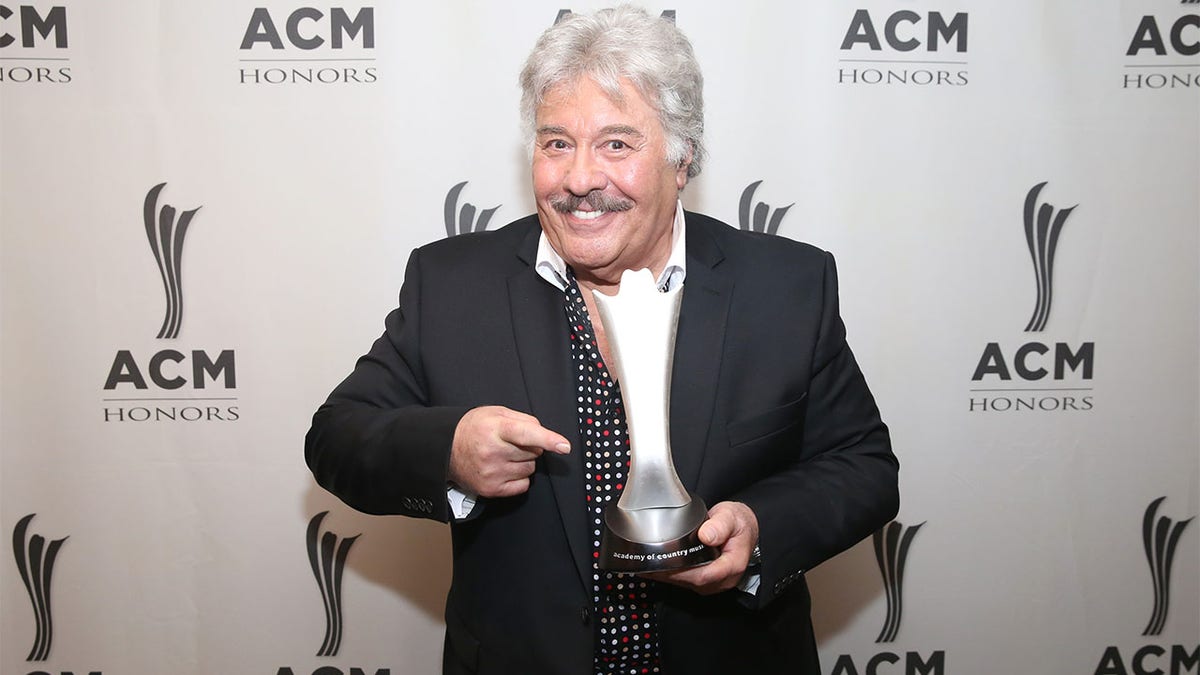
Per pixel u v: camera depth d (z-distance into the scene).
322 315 1.20
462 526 0.84
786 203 1.19
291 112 1.16
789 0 1.16
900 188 1.19
